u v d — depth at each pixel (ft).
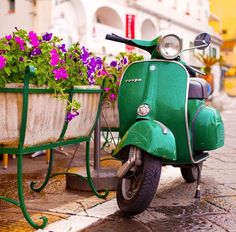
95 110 10.19
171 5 60.64
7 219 8.87
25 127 7.84
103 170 12.03
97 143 11.92
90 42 39.19
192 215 9.66
